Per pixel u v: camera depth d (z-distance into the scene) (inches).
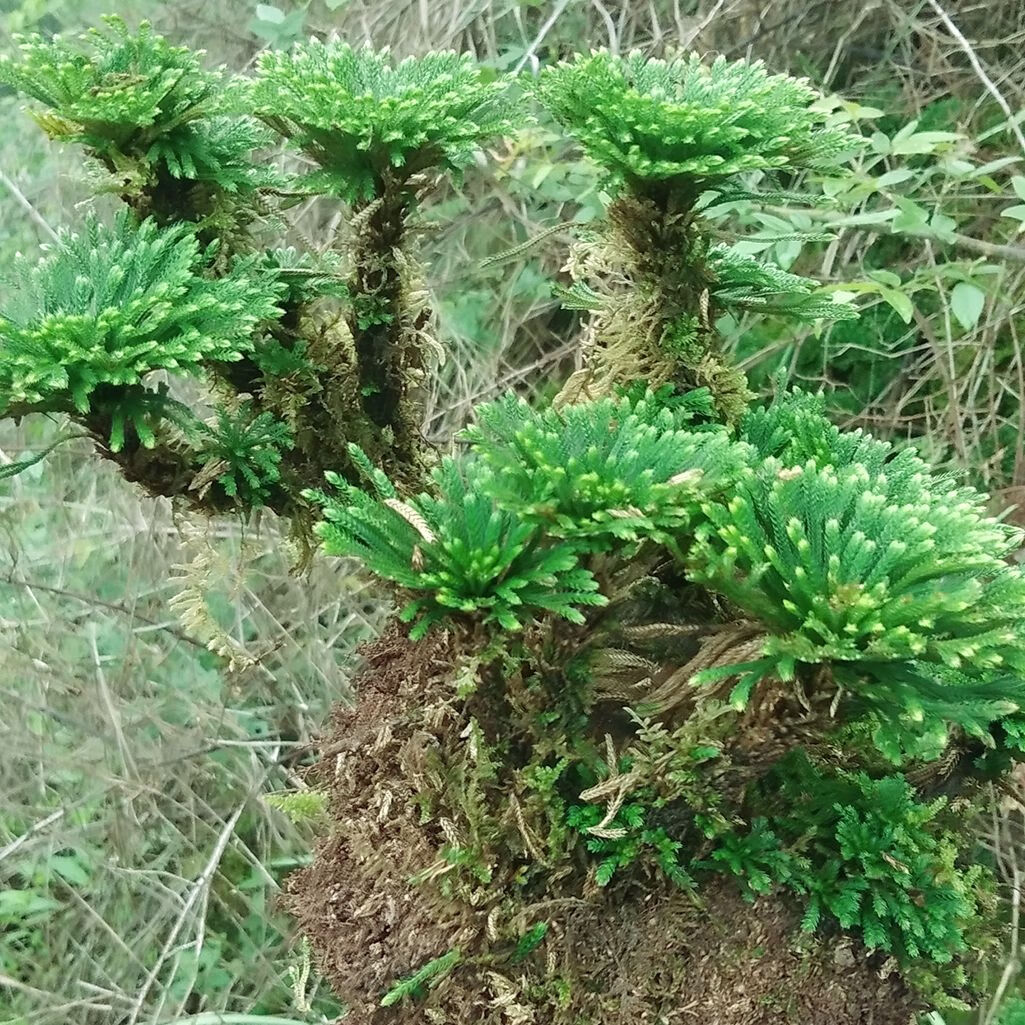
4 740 63.2
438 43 68.0
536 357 69.6
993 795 27.7
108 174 26.7
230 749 66.3
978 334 59.9
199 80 25.0
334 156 25.5
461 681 22.3
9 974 62.4
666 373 26.8
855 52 67.0
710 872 25.0
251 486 27.1
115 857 63.0
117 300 22.7
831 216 53.4
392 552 20.7
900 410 60.8
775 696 20.8
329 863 28.4
